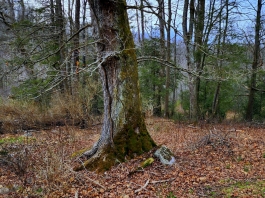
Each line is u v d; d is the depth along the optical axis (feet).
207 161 17.78
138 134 18.03
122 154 17.04
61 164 14.52
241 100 57.41
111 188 13.82
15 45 20.40
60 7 34.50
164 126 36.42
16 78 19.97
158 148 17.58
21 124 30.17
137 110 18.15
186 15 40.29
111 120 17.43
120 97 17.47
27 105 32.12
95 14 15.78
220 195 12.55
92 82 34.35
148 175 15.29
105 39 16.89
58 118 32.99
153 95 54.75
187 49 35.32
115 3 16.94
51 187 13.35
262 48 43.78
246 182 14.01
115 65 17.34
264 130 33.58
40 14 29.84
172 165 16.57
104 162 16.43
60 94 34.17
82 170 16.20
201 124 38.14
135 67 18.10
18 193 13.53
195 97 39.09
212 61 35.60
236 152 19.26
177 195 12.90
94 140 26.76
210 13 39.96
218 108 51.88
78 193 13.24
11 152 19.69
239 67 35.58
